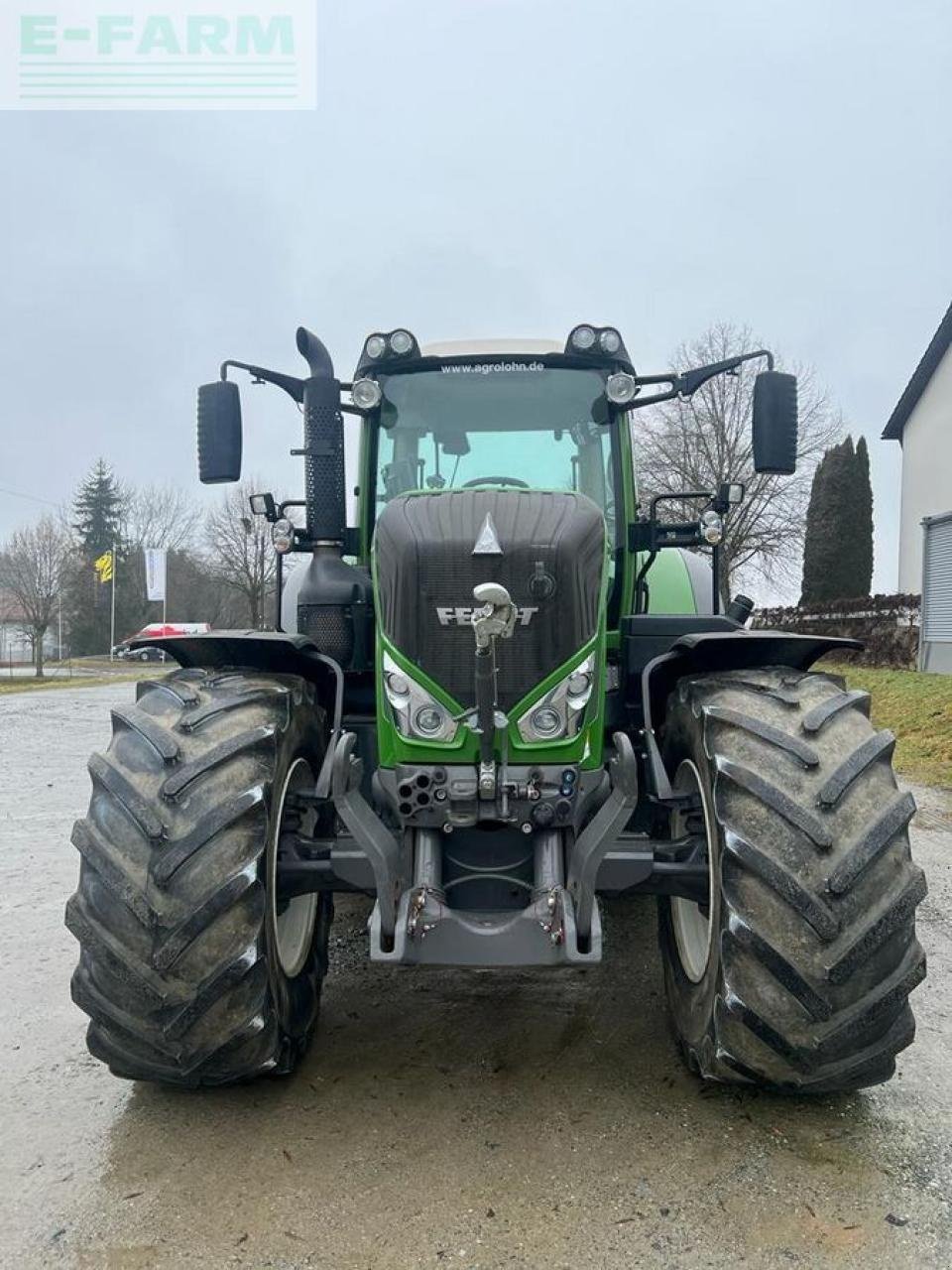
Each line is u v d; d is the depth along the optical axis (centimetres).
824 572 2752
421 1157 238
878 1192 224
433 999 342
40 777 862
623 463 391
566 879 266
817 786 236
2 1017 329
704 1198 221
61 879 506
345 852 261
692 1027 264
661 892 267
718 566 416
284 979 267
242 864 237
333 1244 207
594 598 279
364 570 368
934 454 2294
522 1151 241
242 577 3872
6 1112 265
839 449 2753
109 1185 229
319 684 327
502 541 269
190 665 310
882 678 1542
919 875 238
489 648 242
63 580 4353
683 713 282
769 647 288
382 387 398
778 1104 263
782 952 226
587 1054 296
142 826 237
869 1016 227
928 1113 259
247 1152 242
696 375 372
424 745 271
